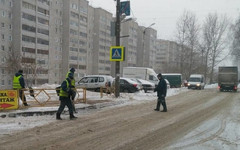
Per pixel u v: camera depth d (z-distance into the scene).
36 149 5.84
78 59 67.69
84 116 10.23
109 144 6.38
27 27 52.62
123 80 21.66
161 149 6.11
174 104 15.35
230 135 7.52
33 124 8.42
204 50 50.28
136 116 10.48
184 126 8.73
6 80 49.44
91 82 20.09
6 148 5.86
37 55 55.25
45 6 57.22
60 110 9.37
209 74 57.81
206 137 7.28
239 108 13.79
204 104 15.62
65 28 63.62
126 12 16.36
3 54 49.28
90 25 74.12
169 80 40.56
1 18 48.97
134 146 6.28
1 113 9.68
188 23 48.38
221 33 49.84
